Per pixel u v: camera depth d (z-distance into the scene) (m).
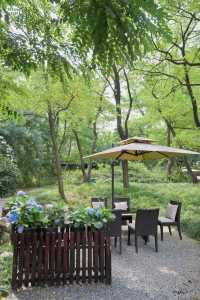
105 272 3.87
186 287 3.79
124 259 5.06
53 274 3.75
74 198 12.02
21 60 2.10
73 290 3.64
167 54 7.38
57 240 3.79
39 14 2.03
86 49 1.46
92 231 3.87
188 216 7.66
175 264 4.78
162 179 17.38
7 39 2.07
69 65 2.03
